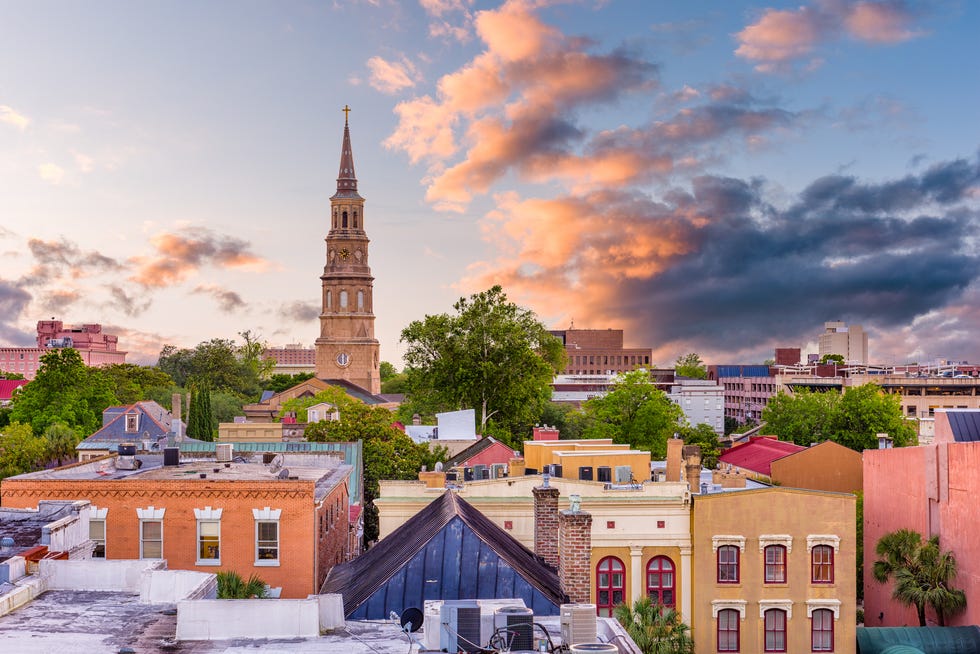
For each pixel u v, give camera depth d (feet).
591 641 80.33
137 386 617.21
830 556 149.89
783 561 149.59
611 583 150.30
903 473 195.93
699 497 149.59
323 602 87.71
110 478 150.41
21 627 83.25
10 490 144.15
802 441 411.13
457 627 81.00
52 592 93.25
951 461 179.22
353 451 246.06
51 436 312.09
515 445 426.51
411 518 147.23
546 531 134.62
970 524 173.37
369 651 80.89
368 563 127.85
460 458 299.38
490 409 432.66
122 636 81.92
